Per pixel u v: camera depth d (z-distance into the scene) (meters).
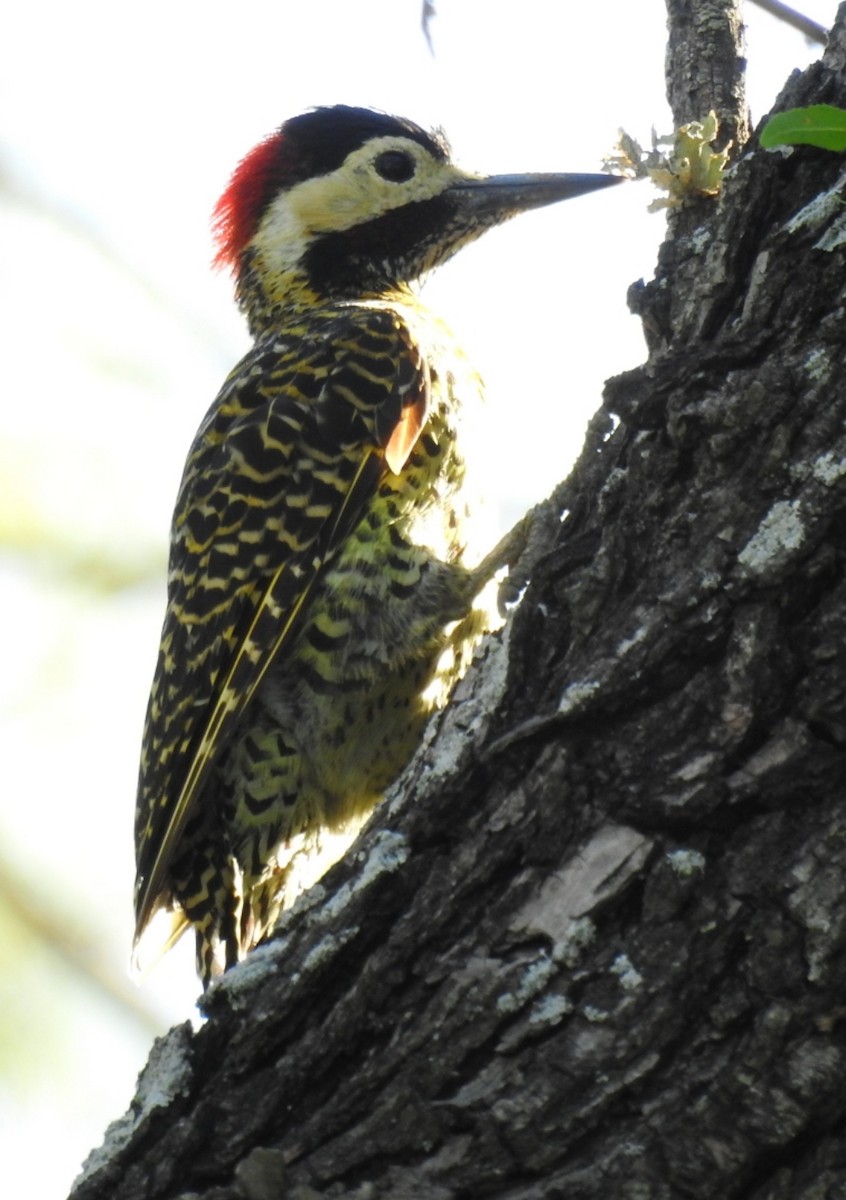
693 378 6.13
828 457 5.78
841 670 5.63
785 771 5.67
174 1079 6.47
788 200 6.41
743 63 7.93
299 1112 6.24
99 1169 6.48
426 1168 5.82
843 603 5.68
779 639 5.73
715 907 5.69
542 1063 5.79
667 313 6.75
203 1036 6.53
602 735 6.02
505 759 6.23
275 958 6.49
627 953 5.78
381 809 6.68
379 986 6.16
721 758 5.76
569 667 6.19
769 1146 5.48
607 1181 5.58
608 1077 5.69
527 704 6.28
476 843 6.20
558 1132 5.70
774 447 5.89
